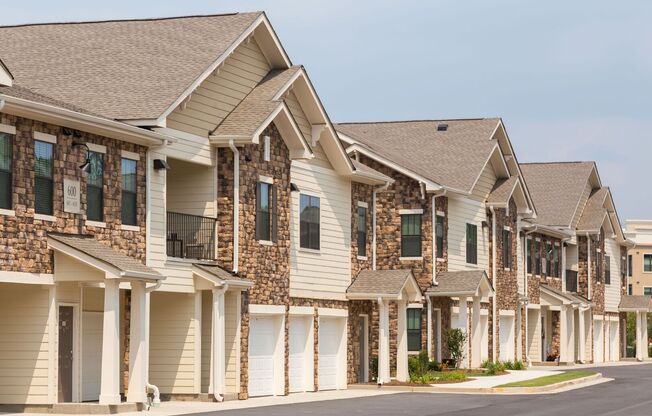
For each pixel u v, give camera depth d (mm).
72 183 30219
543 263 70125
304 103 41438
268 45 39125
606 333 82000
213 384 35219
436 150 57406
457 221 55062
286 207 39312
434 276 51906
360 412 31484
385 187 47406
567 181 76750
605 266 82438
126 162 32438
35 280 28859
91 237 30812
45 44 37938
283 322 39062
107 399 29328
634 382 50156
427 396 39500
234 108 37469
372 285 44375
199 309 35312
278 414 30141
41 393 29469
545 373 54031
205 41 36906
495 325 58812
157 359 35500
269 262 38156
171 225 36438
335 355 44156
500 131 60250
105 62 36062
